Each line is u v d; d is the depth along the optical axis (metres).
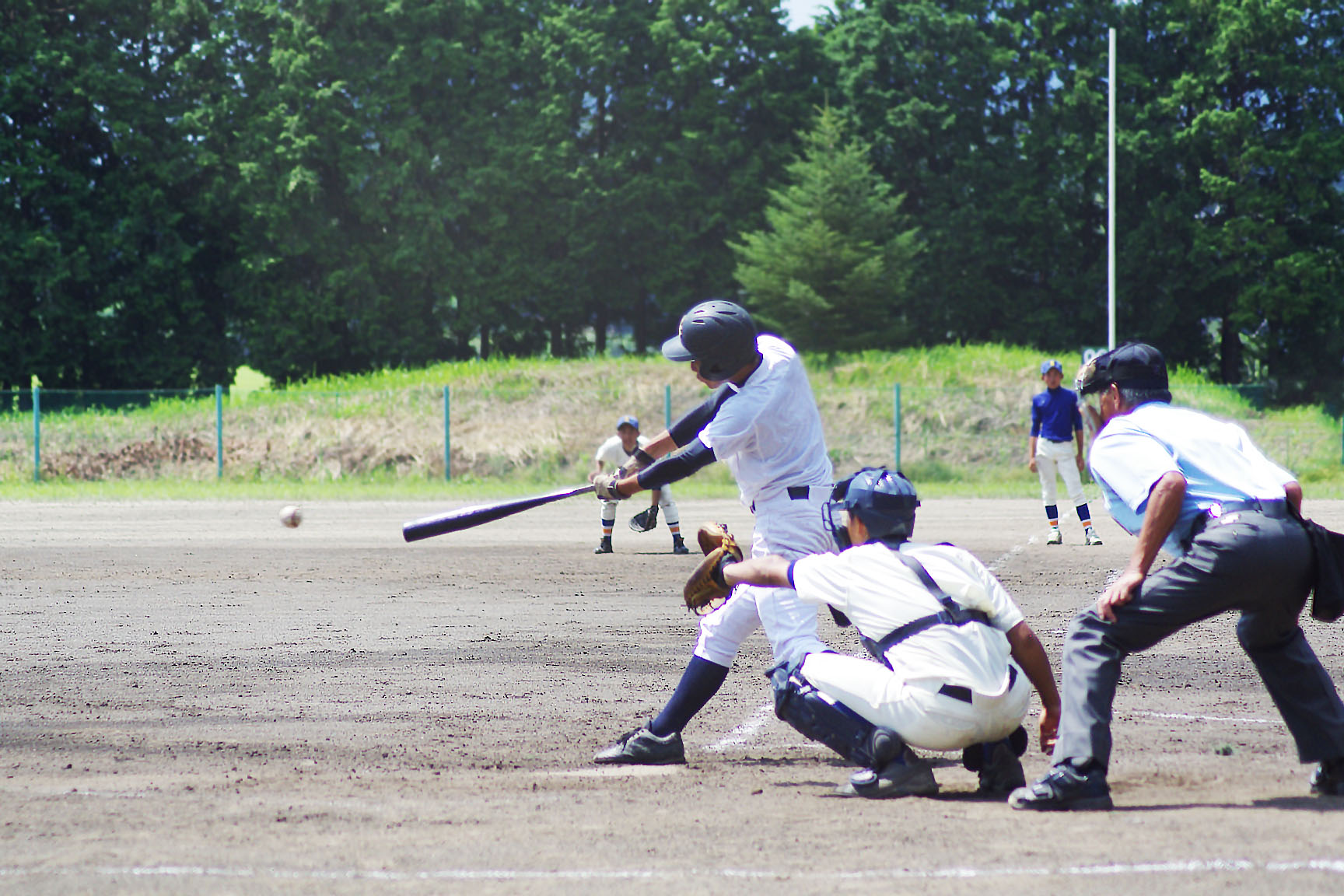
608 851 12.04
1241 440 14.16
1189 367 165.00
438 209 145.25
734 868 11.36
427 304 151.12
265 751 17.31
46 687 22.02
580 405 98.88
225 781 15.45
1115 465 13.98
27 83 138.62
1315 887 10.41
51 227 143.50
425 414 97.44
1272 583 13.39
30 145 140.12
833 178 127.69
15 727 18.80
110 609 31.92
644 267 159.50
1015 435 93.81
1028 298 160.75
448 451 86.31
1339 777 14.12
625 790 14.95
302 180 140.00
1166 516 13.45
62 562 42.75
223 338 150.38
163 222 143.88
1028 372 104.62
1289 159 144.75
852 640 26.86
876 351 119.75
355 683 22.50
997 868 11.16
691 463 16.02
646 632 28.39
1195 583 13.39
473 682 22.62
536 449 91.69
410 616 30.77
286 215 140.88
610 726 19.06
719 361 15.89
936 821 13.08
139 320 146.38
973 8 162.38
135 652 25.72
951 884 10.70
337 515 63.41
